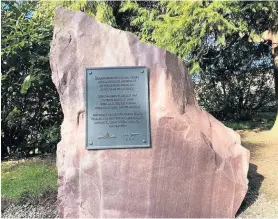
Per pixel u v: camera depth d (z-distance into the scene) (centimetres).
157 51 388
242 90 1023
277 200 441
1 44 618
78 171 385
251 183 491
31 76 611
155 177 381
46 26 670
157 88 386
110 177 381
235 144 415
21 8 716
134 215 381
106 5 877
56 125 685
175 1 714
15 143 686
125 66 388
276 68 819
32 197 447
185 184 383
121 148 381
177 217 383
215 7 659
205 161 383
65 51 396
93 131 385
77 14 402
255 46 961
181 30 701
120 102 386
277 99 827
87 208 385
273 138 768
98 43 395
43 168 563
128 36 393
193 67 761
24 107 666
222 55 958
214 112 1045
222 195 389
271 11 695
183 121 379
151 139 381
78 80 392
